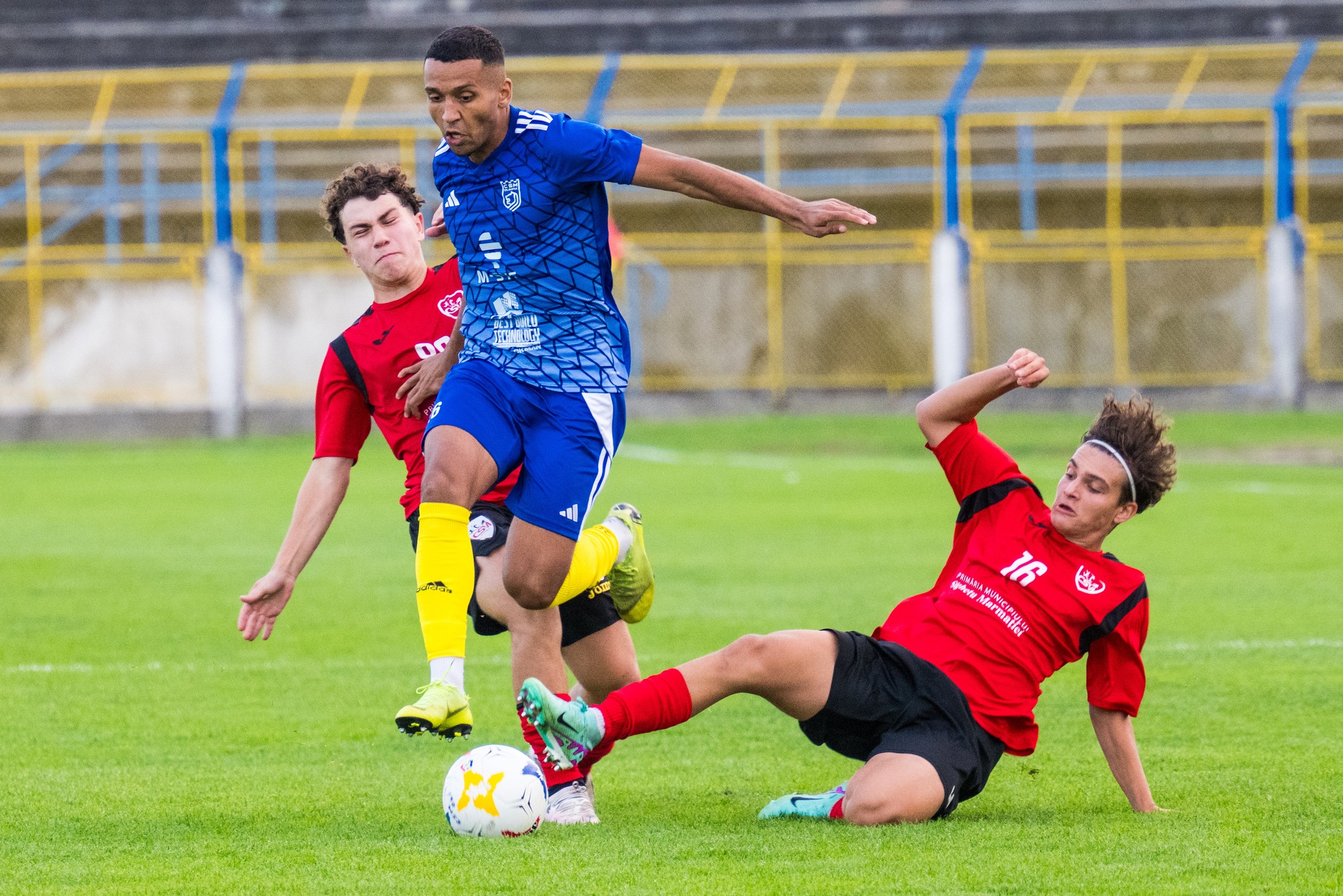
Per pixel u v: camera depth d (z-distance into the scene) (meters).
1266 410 93.56
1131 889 12.39
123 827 15.60
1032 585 15.58
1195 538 42.81
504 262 15.55
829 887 12.52
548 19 104.12
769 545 43.00
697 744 20.23
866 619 30.59
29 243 92.44
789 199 15.43
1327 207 98.38
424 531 14.94
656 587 35.19
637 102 96.50
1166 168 97.12
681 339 94.62
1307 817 15.33
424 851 14.14
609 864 13.43
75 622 31.31
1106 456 15.46
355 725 21.66
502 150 15.36
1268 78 96.31
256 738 20.72
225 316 88.50
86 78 95.25
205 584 36.72
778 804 15.67
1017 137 98.44
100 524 49.34
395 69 95.38
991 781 17.75
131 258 91.12
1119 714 15.75
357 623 31.19
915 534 45.09
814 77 97.12
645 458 72.44
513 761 15.09
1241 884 12.53
